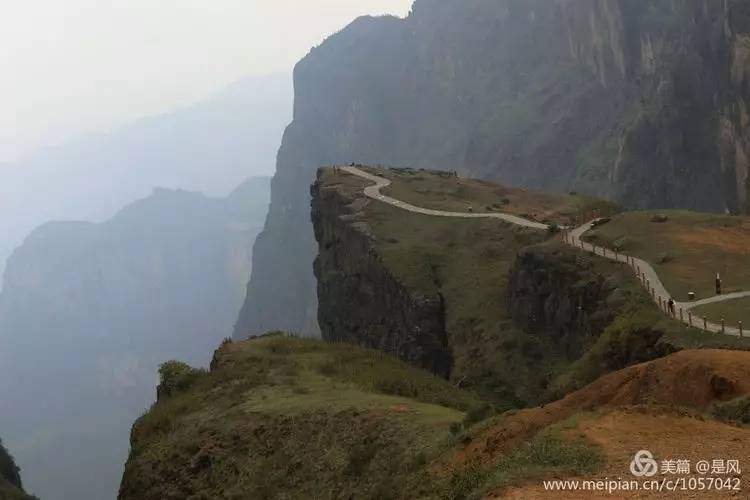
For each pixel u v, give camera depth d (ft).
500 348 185.06
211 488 79.61
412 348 215.10
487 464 51.31
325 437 77.77
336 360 117.19
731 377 64.34
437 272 230.48
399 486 59.47
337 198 298.35
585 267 168.96
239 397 98.63
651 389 66.85
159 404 110.83
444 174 365.20
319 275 312.29
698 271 143.43
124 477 90.53
